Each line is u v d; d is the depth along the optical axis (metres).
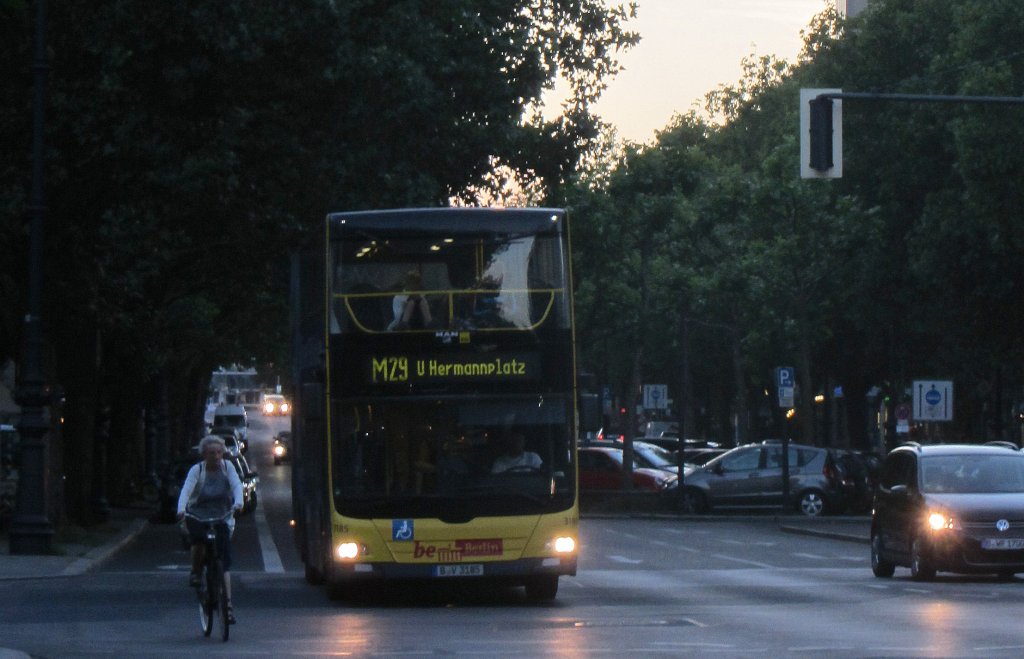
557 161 51.81
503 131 44.91
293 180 38.69
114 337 55.12
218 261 53.50
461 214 25.03
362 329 24.70
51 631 20.72
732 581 30.52
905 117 69.19
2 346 46.66
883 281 70.88
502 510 24.59
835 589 28.05
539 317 24.97
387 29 37.56
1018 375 70.38
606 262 69.69
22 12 34.09
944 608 23.73
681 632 20.22
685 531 52.09
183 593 26.94
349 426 24.61
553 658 17.12
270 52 36.31
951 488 29.95
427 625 21.44
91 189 39.28
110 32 34.94
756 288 68.19
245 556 40.91
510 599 26.25
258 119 37.47
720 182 70.44
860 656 17.16
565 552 24.69
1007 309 62.31
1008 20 56.44
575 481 24.83
